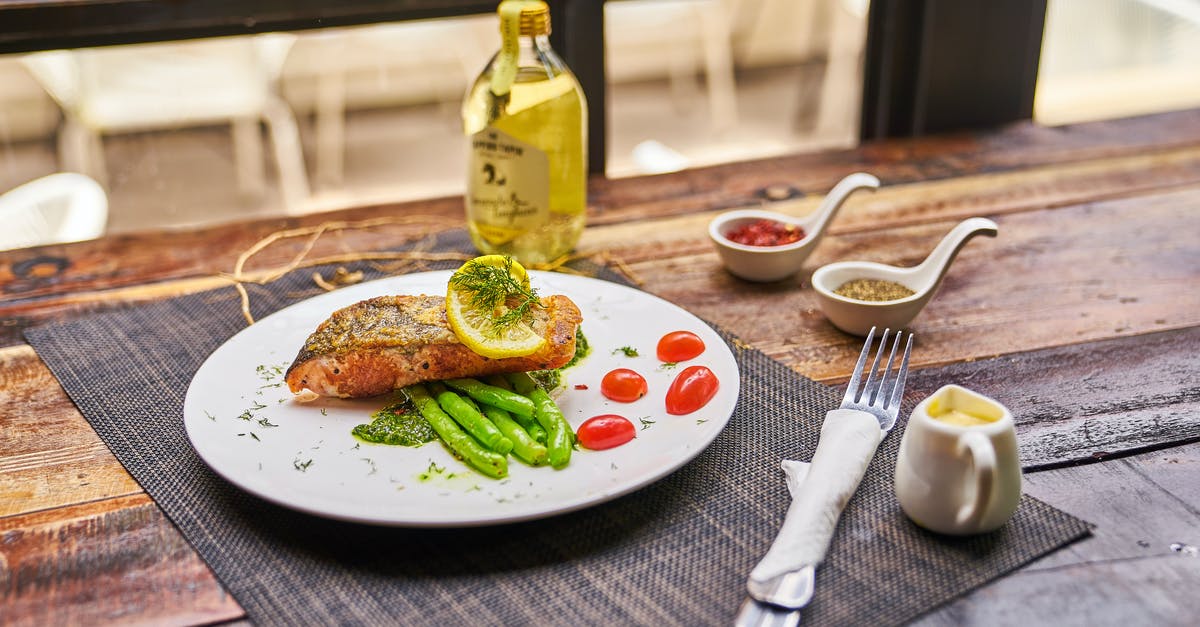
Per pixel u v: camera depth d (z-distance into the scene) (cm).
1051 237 106
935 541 72
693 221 110
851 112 294
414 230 108
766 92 311
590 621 68
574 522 74
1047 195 114
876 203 113
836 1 309
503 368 80
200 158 255
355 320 81
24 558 72
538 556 71
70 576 71
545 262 100
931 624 68
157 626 68
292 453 76
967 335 92
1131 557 71
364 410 80
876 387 84
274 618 68
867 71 142
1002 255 103
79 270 102
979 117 141
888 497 75
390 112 291
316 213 113
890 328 91
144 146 257
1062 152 124
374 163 260
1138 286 98
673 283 99
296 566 71
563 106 96
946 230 108
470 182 98
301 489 73
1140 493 75
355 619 68
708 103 303
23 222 144
